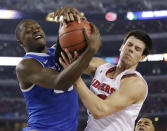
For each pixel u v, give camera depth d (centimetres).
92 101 264
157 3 3109
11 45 2858
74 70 230
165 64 2880
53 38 3008
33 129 285
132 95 283
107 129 299
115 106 275
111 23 3075
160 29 2984
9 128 2472
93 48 229
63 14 245
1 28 2872
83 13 3114
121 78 300
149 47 311
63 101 286
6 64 2789
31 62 272
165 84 2764
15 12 2953
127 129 303
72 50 239
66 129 288
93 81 324
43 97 280
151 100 2667
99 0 3184
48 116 283
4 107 2564
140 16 3041
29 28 293
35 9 3050
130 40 308
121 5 3173
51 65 283
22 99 2658
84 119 2477
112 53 3048
